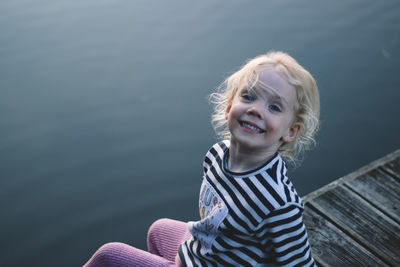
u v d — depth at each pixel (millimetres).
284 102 1458
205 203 1598
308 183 4879
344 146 5164
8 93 6285
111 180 5438
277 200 1420
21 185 5414
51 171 5527
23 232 5066
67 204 5289
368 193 2531
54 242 5012
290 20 7117
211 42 6730
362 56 6234
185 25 7199
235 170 1554
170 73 6309
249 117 1470
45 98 6203
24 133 5852
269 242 1473
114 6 7992
